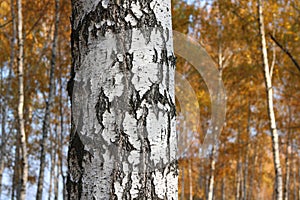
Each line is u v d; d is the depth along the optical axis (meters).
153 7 1.50
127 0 1.48
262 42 11.62
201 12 15.34
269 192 44.47
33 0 13.61
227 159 20.59
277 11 13.47
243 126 22.12
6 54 15.04
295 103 19.20
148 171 1.42
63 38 15.34
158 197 1.42
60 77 14.90
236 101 20.52
